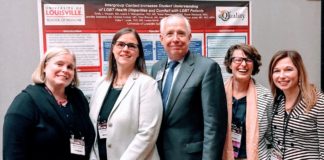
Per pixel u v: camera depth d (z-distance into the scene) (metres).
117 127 1.79
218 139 1.76
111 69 1.96
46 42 2.43
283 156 1.87
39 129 1.63
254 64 2.12
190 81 1.81
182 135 1.80
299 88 1.85
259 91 2.10
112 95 1.88
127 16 2.53
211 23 2.63
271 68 1.94
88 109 1.93
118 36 1.88
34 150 1.64
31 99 1.65
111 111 1.82
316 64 2.87
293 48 2.81
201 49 2.63
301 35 2.82
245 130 2.06
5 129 1.61
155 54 2.58
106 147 1.81
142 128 1.79
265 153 2.03
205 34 2.63
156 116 1.80
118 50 1.86
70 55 1.78
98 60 2.50
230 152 2.01
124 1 2.51
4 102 2.41
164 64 2.03
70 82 1.83
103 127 1.84
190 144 1.80
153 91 1.83
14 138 1.58
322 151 1.74
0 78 2.40
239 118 2.09
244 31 2.69
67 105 1.79
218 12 2.64
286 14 2.78
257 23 2.72
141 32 2.55
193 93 1.80
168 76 1.93
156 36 2.57
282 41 2.79
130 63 1.87
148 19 2.55
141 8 2.54
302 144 1.80
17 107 1.61
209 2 2.62
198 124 1.84
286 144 1.87
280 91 1.98
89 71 2.49
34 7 2.41
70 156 1.71
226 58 2.18
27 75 2.43
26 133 1.60
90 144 1.83
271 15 2.74
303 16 2.81
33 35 2.42
